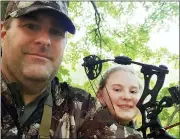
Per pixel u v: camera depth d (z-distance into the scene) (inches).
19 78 15.4
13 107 15.1
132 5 47.6
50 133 15.1
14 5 15.8
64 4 16.8
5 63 15.8
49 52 15.4
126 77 22.0
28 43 15.1
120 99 21.7
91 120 15.7
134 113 22.0
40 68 15.1
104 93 22.1
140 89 22.9
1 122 14.8
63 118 15.6
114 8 46.8
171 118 39.9
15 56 15.2
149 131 23.1
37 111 15.8
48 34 15.5
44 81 15.4
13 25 15.4
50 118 15.5
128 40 47.3
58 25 15.7
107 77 22.3
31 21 15.2
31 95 15.9
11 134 14.7
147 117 21.6
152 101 21.4
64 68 36.7
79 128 15.5
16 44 15.1
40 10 15.0
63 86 17.6
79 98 16.8
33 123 15.5
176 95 21.0
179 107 39.3
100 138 15.0
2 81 15.5
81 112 16.1
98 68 19.3
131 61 20.6
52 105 16.0
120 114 21.5
